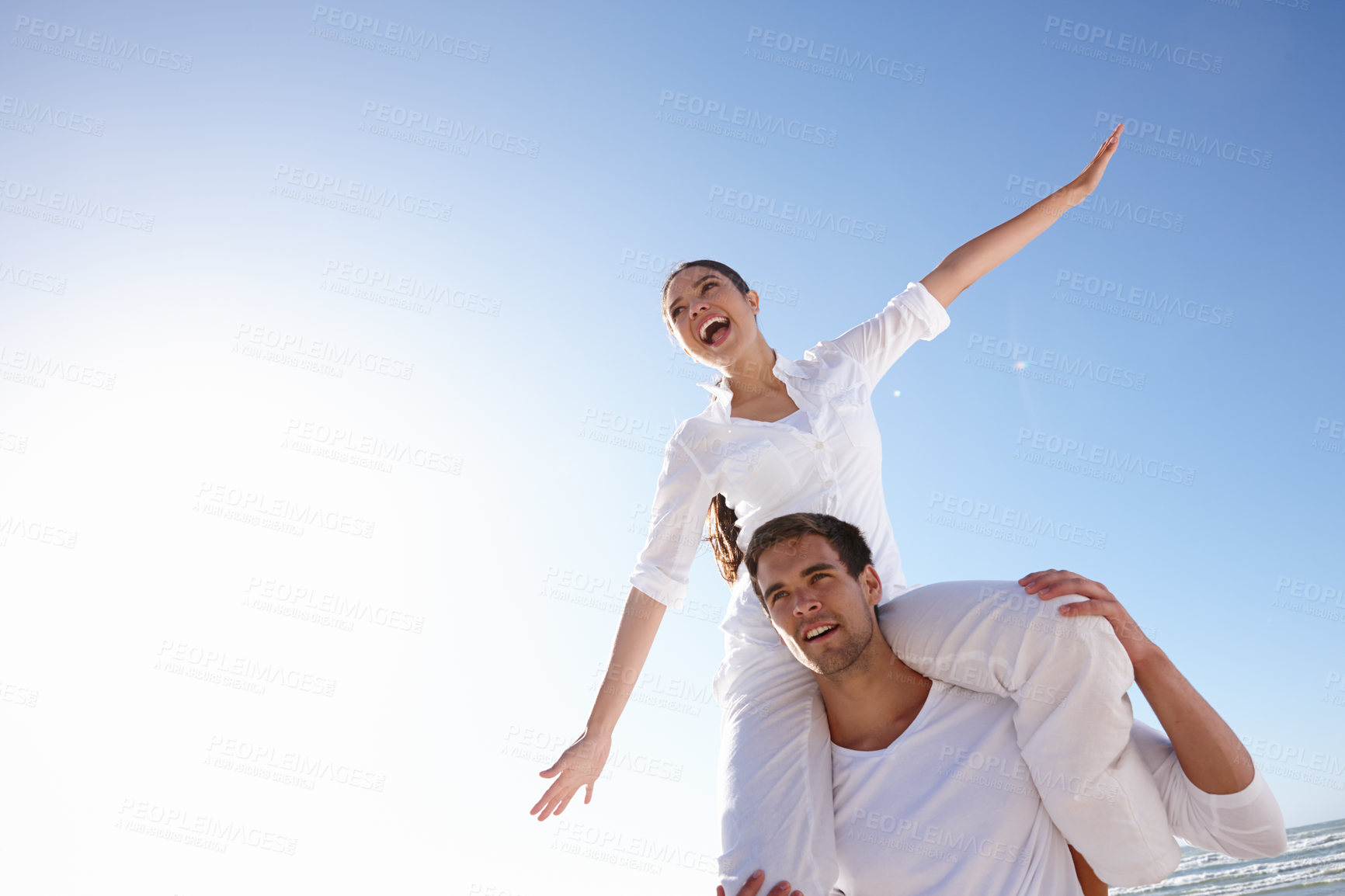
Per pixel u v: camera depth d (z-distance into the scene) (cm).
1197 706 183
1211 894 1023
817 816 207
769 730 224
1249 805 185
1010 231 297
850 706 213
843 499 258
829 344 289
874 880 201
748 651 242
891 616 214
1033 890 191
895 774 205
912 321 290
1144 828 190
